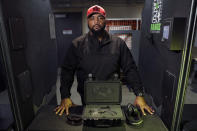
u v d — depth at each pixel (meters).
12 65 0.68
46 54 1.11
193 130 0.75
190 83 2.94
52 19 1.26
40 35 1.00
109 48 0.90
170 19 0.73
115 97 0.79
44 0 1.09
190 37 0.62
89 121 0.77
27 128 0.78
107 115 0.72
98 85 0.78
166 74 0.84
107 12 4.27
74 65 0.96
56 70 1.37
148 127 0.76
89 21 0.84
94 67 0.91
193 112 0.93
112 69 0.92
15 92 0.70
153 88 1.11
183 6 0.66
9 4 0.66
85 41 0.92
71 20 4.15
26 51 0.81
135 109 0.81
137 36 2.66
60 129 0.75
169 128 0.78
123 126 0.77
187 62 0.64
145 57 1.36
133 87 0.92
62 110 0.88
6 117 0.88
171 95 0.76
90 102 0.79
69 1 4.01
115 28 2.99
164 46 0.87
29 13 0.85
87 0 4.05
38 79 0.96
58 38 4.25
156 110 1.02
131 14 4.30
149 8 1.22
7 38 0.64
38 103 0.96
